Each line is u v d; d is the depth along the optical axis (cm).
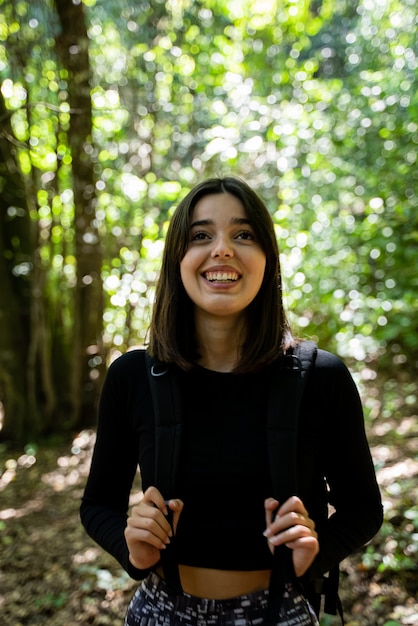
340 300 509
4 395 516
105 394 141
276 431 123
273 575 118
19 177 479
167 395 129
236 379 131
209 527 124
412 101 488
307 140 548
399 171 487
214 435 127
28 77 427
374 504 135
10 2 396
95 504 145
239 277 131
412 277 487
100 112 482
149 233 498
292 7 528
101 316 512
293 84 561
